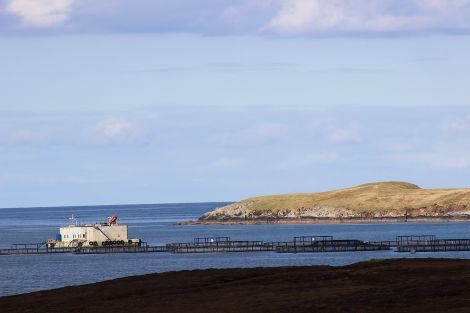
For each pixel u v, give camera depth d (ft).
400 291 266.16
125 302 283.18
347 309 247.29
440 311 238.48
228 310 257.75
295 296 270.05
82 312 272.31
